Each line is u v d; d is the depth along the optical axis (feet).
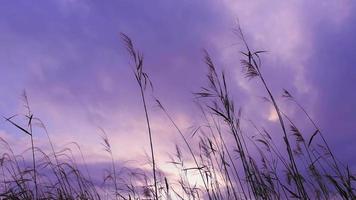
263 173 6.54
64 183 7.24
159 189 7.14
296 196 5.69
